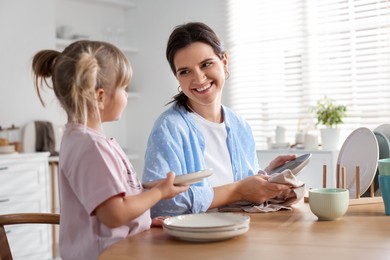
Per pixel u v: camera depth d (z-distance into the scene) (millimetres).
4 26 3916
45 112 4152
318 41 3941
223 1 4398
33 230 3662
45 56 1420
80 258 1234
